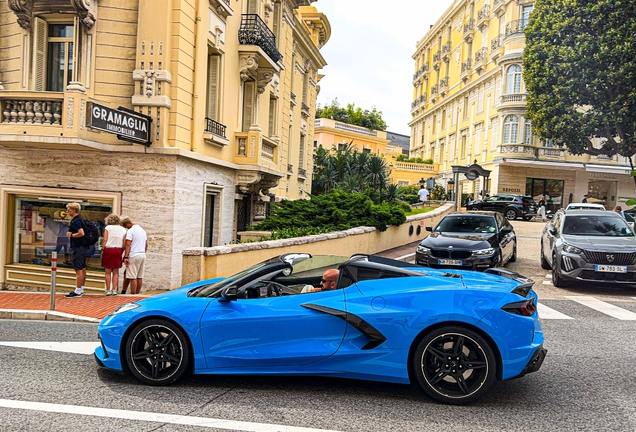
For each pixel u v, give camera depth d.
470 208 34.97
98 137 11.91
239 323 5.14
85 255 10.66
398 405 4.80
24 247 12.76
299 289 5.47
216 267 10.08
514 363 4.75
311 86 28.34
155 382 5.26
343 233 15.06
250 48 16.00
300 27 23.59
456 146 50.81
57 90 12.64
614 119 22.06
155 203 12.12
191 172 13.00
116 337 5.32
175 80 12.09
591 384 5.52
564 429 4.32
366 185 32.12
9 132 11.11
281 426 4.26
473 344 4.77
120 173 12.14
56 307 9.31
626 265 11.09
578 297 11.11
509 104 38.41
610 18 21.45
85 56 12.11
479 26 45.28
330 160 33.94
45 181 12.30
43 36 12.57
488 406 4.82
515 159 37.97
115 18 12.16
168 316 5.24
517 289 5.01
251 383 5.39
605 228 12.58
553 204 40.22
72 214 10.60
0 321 8.47
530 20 24.77
